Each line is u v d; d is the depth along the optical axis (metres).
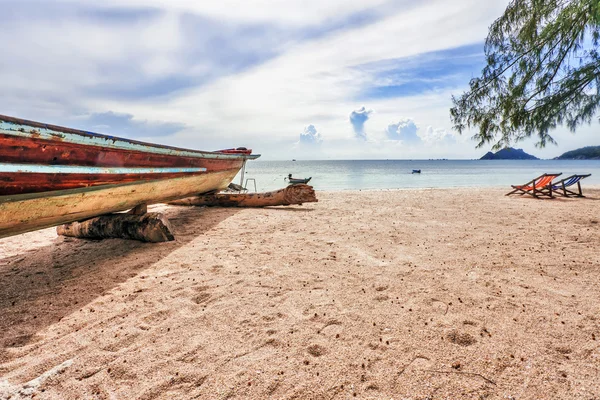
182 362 2.08
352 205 9.74
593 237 5.08
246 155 9.53
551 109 7.18
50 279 3.68
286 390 1.80
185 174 5.96
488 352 2.10
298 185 8.95
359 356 2.10
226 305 2.91
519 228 5.93
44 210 3.48
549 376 1.85
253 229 6.20
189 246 4.96
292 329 2.47
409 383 1.83
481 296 2.97
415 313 2.68
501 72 7.48
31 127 2.91
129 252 4.69
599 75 6.52
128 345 2.29
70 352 2.21
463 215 7.58
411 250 4.62
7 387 1.87
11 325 2.61
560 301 2.82
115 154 4.05
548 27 6.61
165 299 3.06
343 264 4.04
